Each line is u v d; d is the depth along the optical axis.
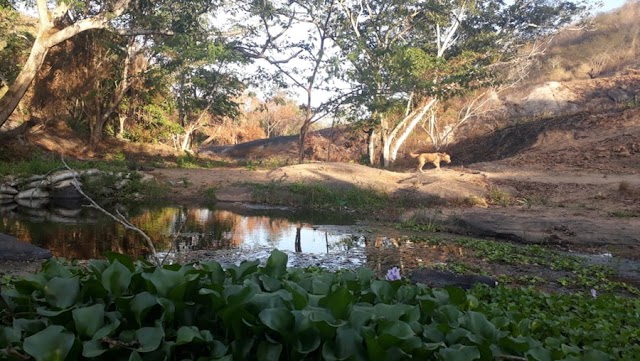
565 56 46.50
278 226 13.95
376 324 2.35
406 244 11.49
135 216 15.12
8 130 27.34
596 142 26.98
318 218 15.83
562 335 3.89
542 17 31.97
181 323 2.36
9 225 12.59
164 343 2.16
